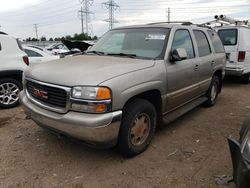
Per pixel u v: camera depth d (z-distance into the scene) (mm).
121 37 4695
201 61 5215
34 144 4090
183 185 3092
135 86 3395
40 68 3791
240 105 6598
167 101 4176
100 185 3078
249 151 2283
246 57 8898
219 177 3236
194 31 5285
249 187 2182
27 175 3262
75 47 6285
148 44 4312
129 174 3305
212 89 6203
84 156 3734
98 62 3736
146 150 3936
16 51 6094
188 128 4895
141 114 3664
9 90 6051
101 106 3049
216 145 4160
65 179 3189
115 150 3861
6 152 3828
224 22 10422
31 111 3650
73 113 3148
